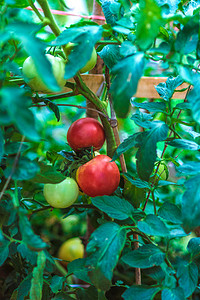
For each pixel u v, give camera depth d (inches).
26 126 9.0
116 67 12.1
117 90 11.8
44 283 19.7
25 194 28.9
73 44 17.1
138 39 11.4
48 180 15.6
